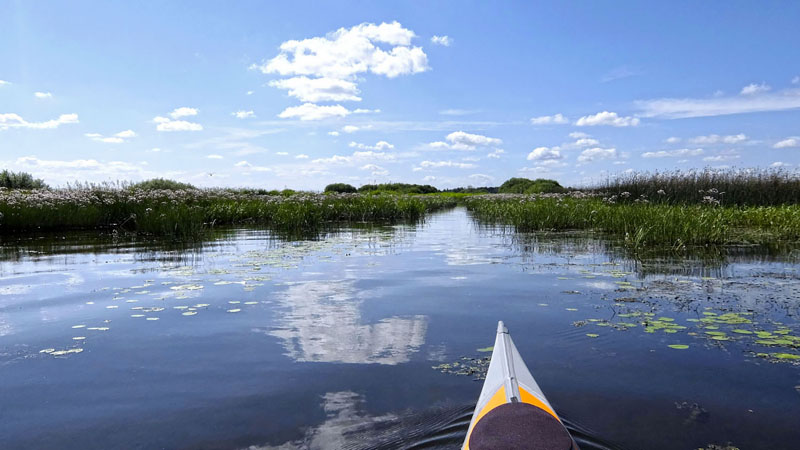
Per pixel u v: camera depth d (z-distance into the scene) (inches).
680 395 115.1
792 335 156.7
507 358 105.3
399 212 778.8
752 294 211.2
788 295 208.2
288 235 493.0
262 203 748.0
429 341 156.5
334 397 117.0
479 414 90.2
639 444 94.7
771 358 137.0
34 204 539.2
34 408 113.7
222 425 104.7
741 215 510.6
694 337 155.9
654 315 181.6
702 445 94.1
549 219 519.2
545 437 68.2
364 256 343.0
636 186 745.6
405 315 187.0
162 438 100.0
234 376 130.0
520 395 89.8
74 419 108.3
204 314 189.8
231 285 243.8
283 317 185.2
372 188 1603.1
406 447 95.8
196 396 118.6
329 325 174.6
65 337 163.6
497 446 66.9
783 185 657.6
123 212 574.9
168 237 470.9
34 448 97.0
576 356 140.9
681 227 381.7
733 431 99.1
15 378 130.4
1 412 111.8
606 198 750.5
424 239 450.0
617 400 113.0
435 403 113.2
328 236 483.8
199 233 513.3
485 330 167.2
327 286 240.8
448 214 904.9
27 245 404.8
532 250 361.4
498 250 365.4
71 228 543.2
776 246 361.4
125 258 333.1
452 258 329.1
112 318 185.5
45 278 261.7
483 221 674.8
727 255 320.5
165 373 132.5
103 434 101.9
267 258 333.1
